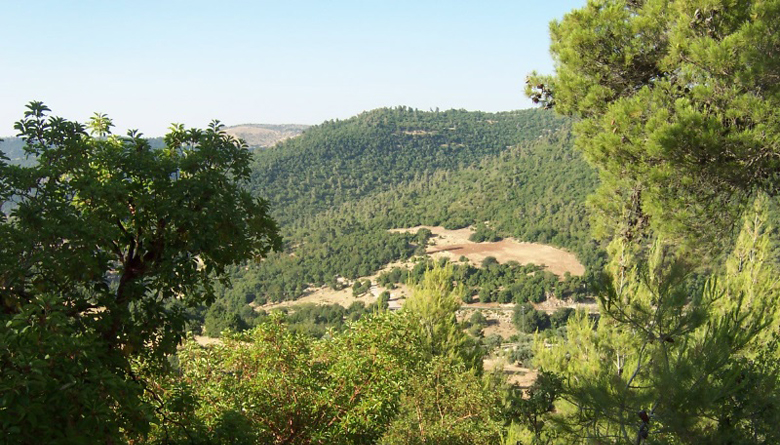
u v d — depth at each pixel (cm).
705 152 831
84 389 550
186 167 884
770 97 823
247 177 958
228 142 937
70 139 825
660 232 884
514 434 1032
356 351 1310
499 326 10494
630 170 933
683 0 899
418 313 2102
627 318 805
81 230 720
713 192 879
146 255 880
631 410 726
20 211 700
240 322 6612
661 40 998
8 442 489
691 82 902
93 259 742
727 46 820
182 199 854
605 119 954
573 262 13288
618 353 1004
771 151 810
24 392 499
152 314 823
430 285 2205
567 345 1231
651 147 844
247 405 1145
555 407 1020
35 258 699
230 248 909
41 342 544
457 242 15988
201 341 6169
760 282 1039
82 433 545
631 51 999
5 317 655
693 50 862
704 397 678
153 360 871
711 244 874
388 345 1404
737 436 679
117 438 637
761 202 1020
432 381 1502
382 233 16900
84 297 783
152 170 862
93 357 595
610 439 768
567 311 9938
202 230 834
